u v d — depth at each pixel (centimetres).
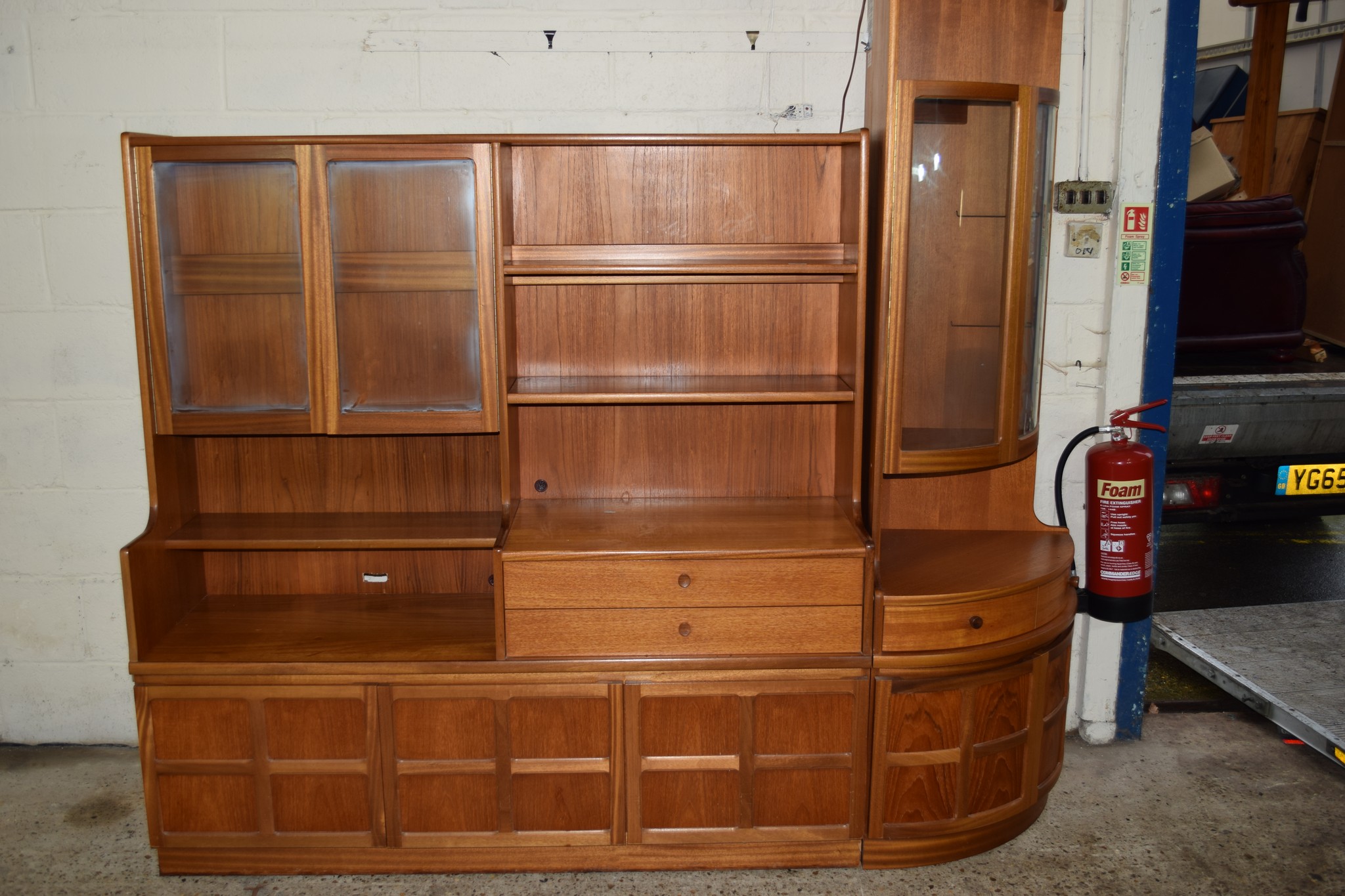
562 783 222
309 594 258
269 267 218
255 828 224
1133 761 274
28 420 258
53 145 245
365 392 222
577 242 241
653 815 224
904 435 228
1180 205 256
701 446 252
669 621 217
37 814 248
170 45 240
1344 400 383
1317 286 550
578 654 218
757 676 218
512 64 242
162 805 222
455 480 251
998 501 260
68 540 265
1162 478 271
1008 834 236
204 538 227
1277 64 598
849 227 228
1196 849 235
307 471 249
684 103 245
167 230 216
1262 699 288
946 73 223
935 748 222
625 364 247
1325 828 243
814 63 244
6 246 249
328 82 242
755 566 214
